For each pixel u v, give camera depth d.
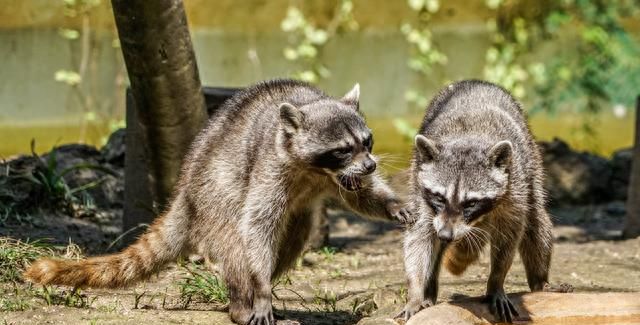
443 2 25.11
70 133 21.02
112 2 10.82
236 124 10.01
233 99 10.36
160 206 11.89
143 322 9.20
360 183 9.76
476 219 9.65
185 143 11.59
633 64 20.53
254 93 10.27
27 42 21.36
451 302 9.44
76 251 11.59
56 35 21.47
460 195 9.54
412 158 10.81
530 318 9.30
